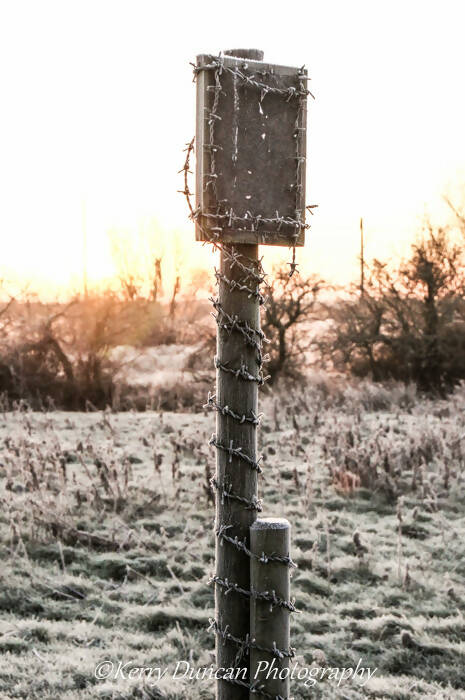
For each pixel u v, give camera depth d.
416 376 25.08
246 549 3.26
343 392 19.58
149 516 8.92
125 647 5.95
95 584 7.20
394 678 5.61
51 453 10.48
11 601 6.72
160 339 32.09
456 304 24.81
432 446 11.48
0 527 8.30
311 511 9.30
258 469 3.31
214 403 3.34
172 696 5.04
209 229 3.14
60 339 21.64
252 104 3.19
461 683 5.59
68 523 8.18
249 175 3.19
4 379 20.98
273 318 24.89
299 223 3.25
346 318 25.86
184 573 7.43
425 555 8.05
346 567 7.64
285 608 3.25
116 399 19.81
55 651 5.84
